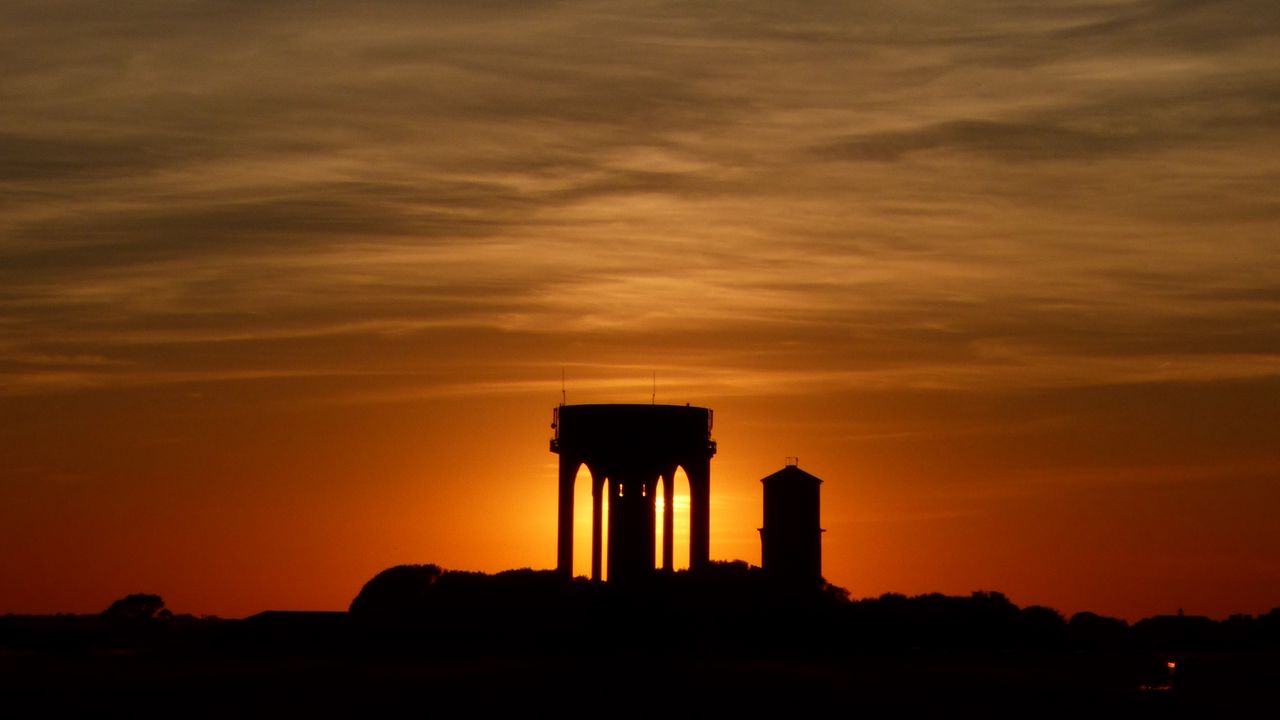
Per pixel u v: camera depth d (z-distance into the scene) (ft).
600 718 625.82
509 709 640.58
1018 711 654.12
